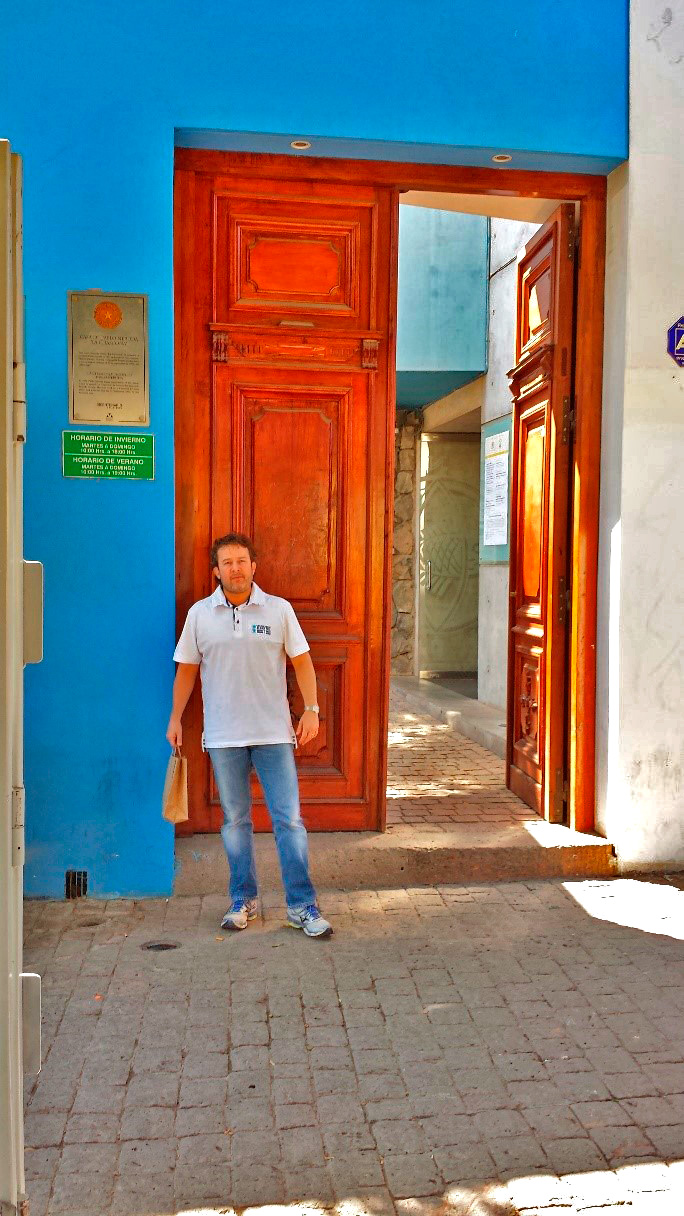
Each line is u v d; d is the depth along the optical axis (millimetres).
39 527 4742
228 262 5137
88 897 4859
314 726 4523
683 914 4758
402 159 5133
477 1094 3156
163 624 4828
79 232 4691
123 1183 2693
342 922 4613
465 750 7879
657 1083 3238
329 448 5289
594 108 5047
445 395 10914
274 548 5289
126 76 4688
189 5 4711
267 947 4309
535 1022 3652
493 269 8758
